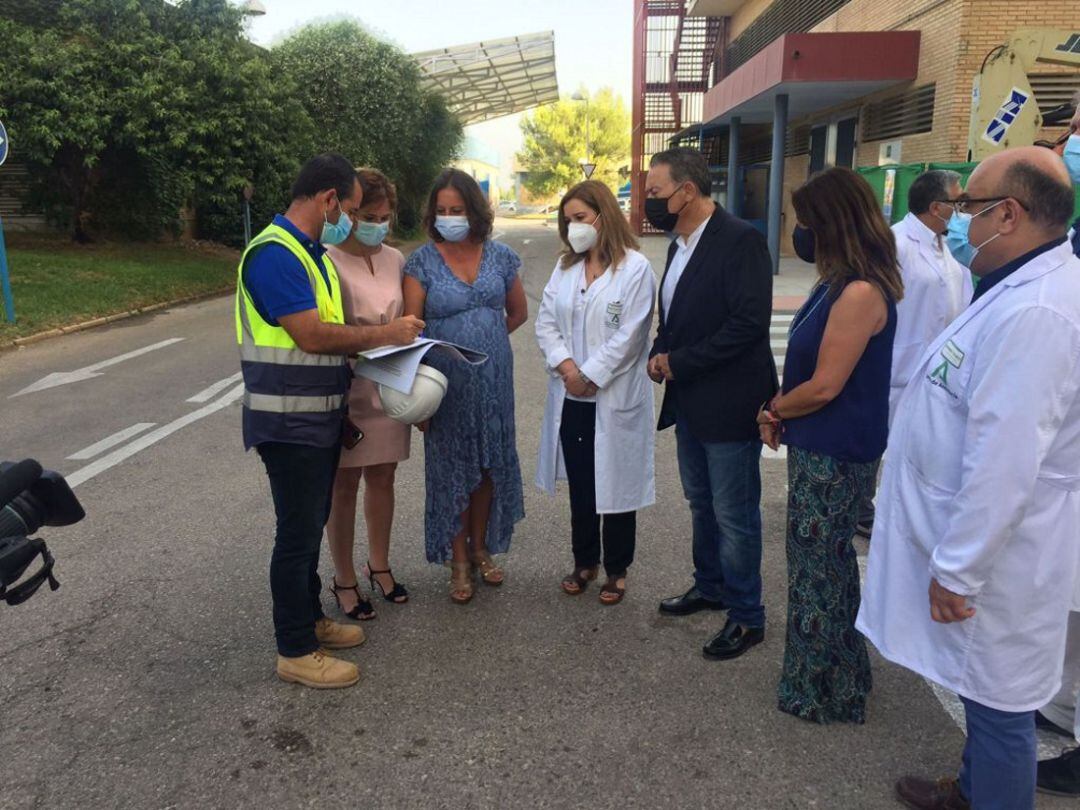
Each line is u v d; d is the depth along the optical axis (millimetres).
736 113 19469
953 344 2074
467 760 2709
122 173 17844
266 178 17016
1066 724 2746
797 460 2738
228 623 3623
